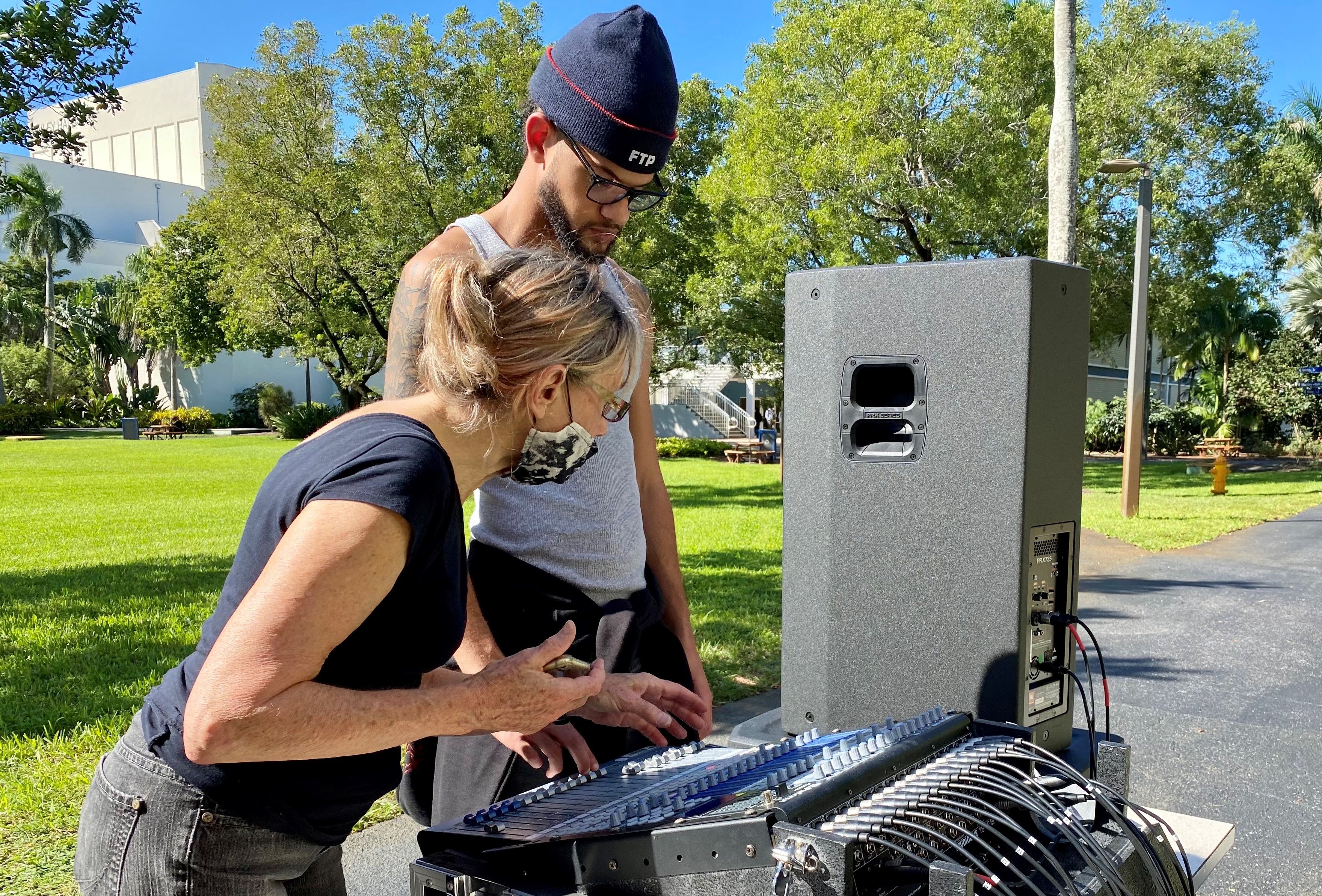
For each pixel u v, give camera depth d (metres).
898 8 15.73
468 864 1.21
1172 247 16.58
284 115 17.00
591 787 1.36
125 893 1.07
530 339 1.05
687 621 1.80
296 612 0.90
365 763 1.13
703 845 0.99
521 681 1.09
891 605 2.00
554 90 1.47
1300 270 30.34
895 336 1.94
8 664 4.70
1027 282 1.79
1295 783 3.43
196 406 48.81
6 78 5.09
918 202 14.57
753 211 16.34
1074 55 10.22
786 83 15.98
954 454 1.90
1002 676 1.89
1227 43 16.16
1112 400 32.59
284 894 1.15
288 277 18.20
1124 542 10.00
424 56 15.96
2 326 48.97
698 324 17.94
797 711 2.16
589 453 1.17
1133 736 3.93
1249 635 5.77
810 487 2.09
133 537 9.84
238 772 1.04
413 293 1.33
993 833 1.11
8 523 11.10
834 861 0.90
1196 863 1.66
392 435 0.98
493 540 1.56
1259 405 30.61
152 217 62.28
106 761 1.14
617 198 1.53
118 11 5.24
